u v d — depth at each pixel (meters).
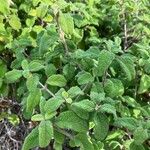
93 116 0.39
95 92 0.41
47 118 0.39
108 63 0.43
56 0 0.49
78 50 0.47
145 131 0.39
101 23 0.63
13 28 0.56
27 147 0.39
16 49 0.51
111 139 0.45
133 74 0.45
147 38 0.59
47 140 0.38
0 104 0.55
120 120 0.41
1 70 0.53
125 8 0.62
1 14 0.56
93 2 0.63
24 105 0.46
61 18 0.46
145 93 0.53
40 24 0.60
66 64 0.48
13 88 0.53
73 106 0.39
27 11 0.58
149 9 0.67
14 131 0.55
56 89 0.47
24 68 0.45
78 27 0.57
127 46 0.59
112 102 0.41
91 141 0.42
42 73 0.49
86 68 0.47
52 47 0.50
